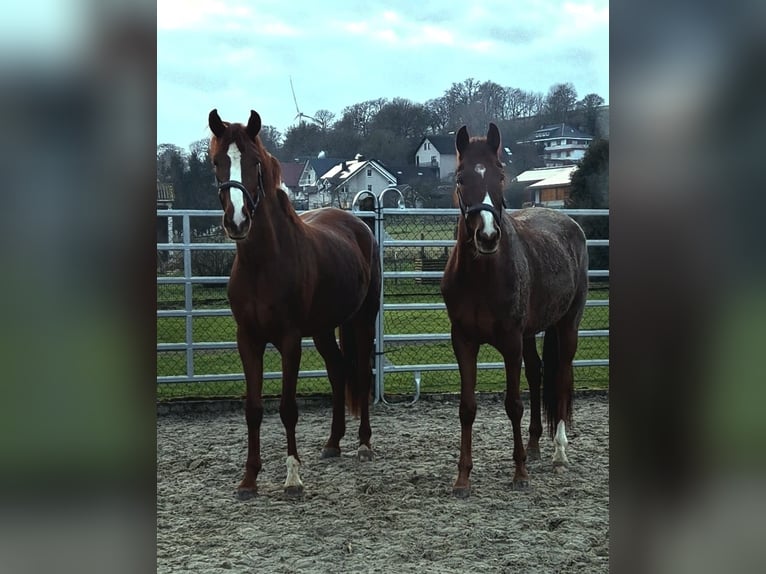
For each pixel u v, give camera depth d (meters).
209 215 6.39
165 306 9.06
